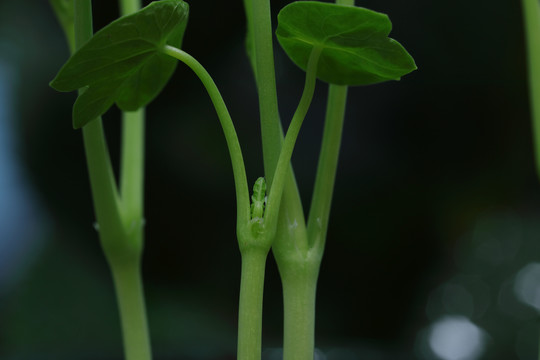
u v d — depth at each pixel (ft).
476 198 6.97
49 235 6.57
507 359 5.40
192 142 6.53
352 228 6.95
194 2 6.26
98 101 1.11
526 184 6.98
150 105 6.48
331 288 7.02
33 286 6.16
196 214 6.79
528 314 5.55
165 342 5.83
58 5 1.23
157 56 1.11
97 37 1.04
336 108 1.12
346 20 1.06
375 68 1.10
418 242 6.93
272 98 1.10
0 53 6.95
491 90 6.78
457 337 5.67
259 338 1.05
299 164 6.40
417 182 6.92
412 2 6.56
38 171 6.82
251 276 1.06
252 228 1.06
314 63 1.08
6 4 6.99
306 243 1.10
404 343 6.04
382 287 6.97
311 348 1.09
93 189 1.17
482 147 6.94
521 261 5.88
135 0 1.28
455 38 6.64
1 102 6.90
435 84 6.75
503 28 6.63
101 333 5.99
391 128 6.84
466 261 6.14
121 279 1.20
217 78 6.45
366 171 6.86
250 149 6.37
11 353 5.60
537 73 1.25
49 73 6.95
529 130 6.93
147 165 6.57
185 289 6.73
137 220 1.20
